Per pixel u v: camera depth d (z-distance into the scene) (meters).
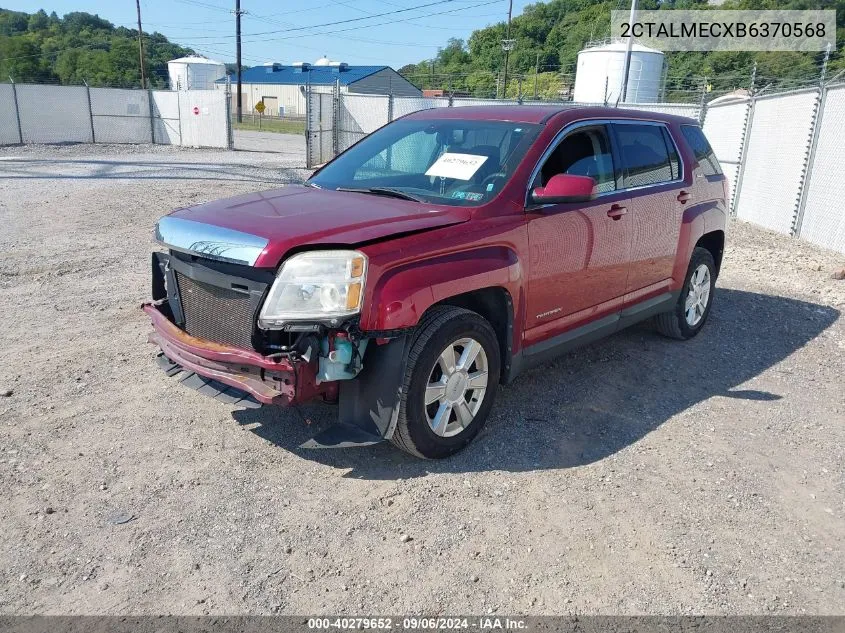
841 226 10.54
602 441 4.30
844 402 5.05
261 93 78.94
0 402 4.49
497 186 4.20
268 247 3.36
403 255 3.53
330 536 3.28
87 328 5.93
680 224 5.65
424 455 3.87
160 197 13.23
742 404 4.94
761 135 13.79
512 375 4.35
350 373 3.46
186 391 4.76
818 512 3.65
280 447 4.07
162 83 55.03
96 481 3.65
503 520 3.44
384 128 5.36
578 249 4.57
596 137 4.93
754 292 8.08
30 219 10.67
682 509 3.61
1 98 28.50
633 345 6.07
